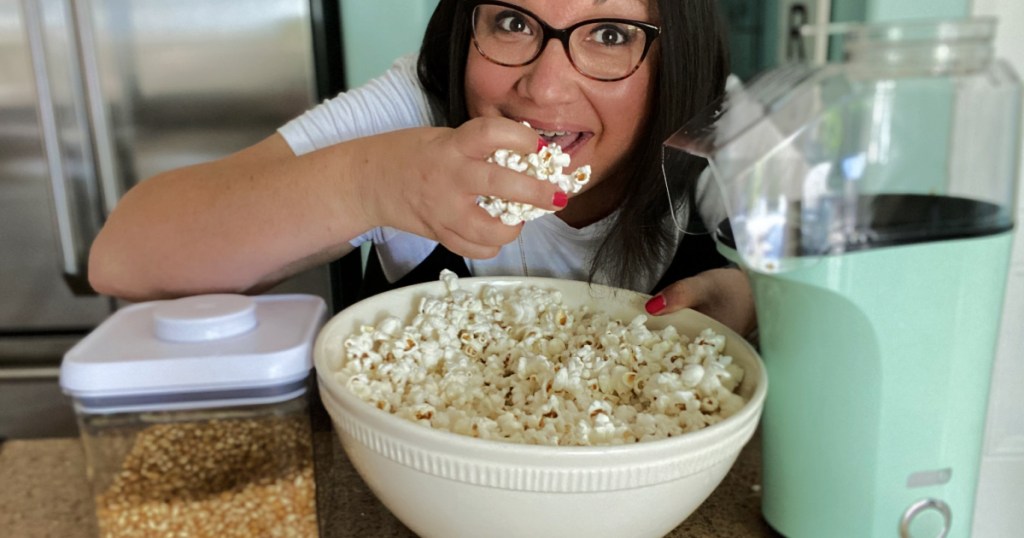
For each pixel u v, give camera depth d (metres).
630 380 0.57
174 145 1.64
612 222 0.86
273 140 0.83
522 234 0.89
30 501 0.71
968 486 0.51
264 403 0.52
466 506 0.44
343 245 0.85
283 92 1.62
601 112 0.74
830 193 0.43
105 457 0.52
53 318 1.73
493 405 0.55
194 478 0.53
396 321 0.64
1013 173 0.46
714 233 0.58
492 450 0.42
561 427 0.51
